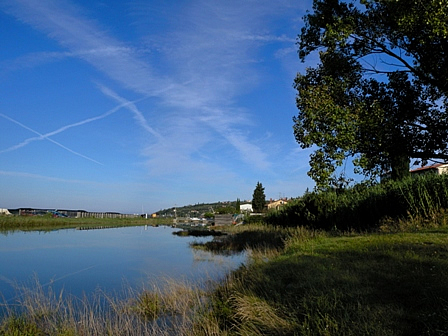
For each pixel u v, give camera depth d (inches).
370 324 234.8
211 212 3826.3
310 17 597.0
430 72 523.8
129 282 577.6
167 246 1141.1
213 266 711.1
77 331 335.6
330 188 517.0
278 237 932.0
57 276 634.2
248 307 322.0
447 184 647.8
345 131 490.6
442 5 438.0
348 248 482.0
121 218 3713.1
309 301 293.0
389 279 318.3
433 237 475.8
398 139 539.5
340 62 568.4
